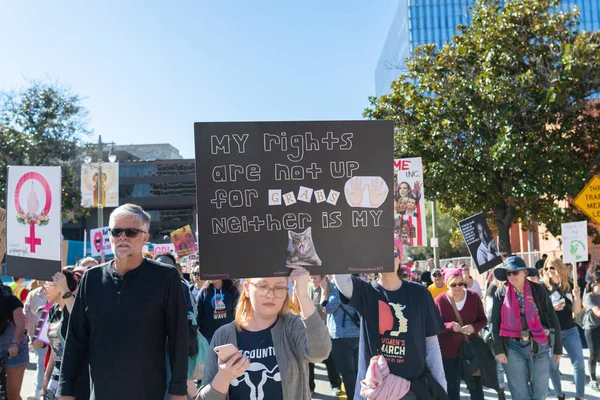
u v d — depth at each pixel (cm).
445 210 2238
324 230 375
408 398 429
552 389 913
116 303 387
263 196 373
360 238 378
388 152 386
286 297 362
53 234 553
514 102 1831
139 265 404
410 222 910
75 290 605
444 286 913
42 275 552
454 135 1938
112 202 2477
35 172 564
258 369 341
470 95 1888
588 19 6875
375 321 450
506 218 2041
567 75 1800
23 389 995
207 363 354
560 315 801
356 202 380
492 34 1931
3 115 3409
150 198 9962
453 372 699
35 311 956
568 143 1922
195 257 1589
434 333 452
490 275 1135
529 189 1819
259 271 365
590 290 977
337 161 381
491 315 667
